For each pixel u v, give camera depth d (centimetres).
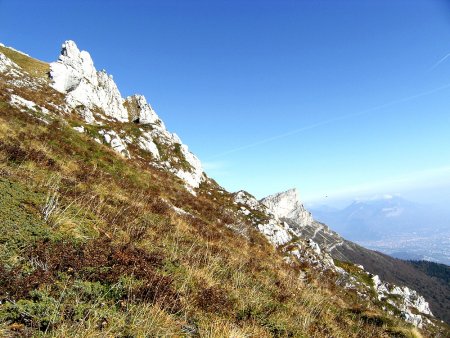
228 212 3497
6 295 534
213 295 873
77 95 5028
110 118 5209
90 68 6819
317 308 1322
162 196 2533
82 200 1219
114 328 552
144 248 1041
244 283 1180
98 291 655
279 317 971
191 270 979
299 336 897
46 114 2756
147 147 4400
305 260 3391
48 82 4772
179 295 779
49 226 848
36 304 531
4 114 2245
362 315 1592
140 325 588
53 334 478
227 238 2266
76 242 827
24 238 727
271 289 1305
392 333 1421
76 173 1738
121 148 3294
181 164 4675
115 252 827
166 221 1659
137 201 1781
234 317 836
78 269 693
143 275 788
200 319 732
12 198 907
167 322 640
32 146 1809
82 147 2484
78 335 489
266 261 2227
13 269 593
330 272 3331
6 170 1164
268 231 3675
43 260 680
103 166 2328
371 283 3853
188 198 3075
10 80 3847
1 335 449
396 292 4078
